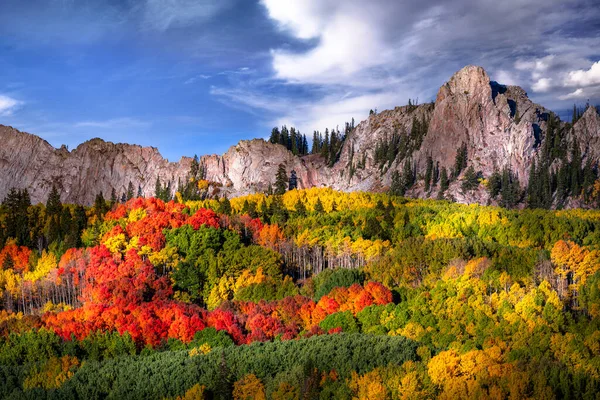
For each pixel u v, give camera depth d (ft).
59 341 403.54
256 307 463.01
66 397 325.62
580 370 314.96
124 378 337.93
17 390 339.98
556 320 378.73
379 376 307.99
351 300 448.65
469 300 417.49
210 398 318.65
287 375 321.93
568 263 474.49
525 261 487.61
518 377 293.02
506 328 375.25
